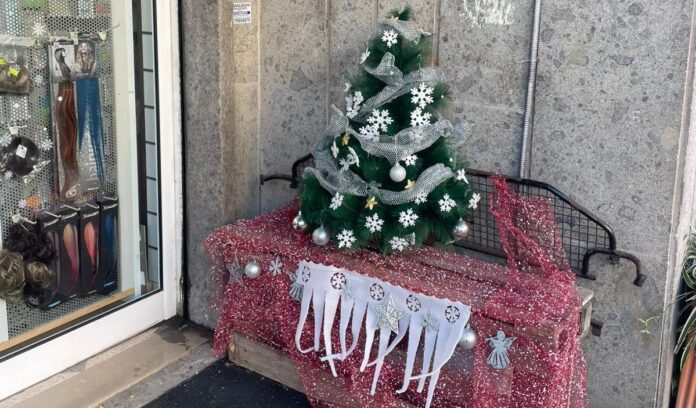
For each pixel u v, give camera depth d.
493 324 2.57
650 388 2.93
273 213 3.51
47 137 3.19
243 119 3.63
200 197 3.68
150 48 3.52
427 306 2.71
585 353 3.05
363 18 3.36
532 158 3.03
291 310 3.10
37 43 3.08
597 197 2.91
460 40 3.12
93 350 3.49
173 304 3.84
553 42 2.89
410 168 2.86
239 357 3.47
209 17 3.42
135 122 3.54
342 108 3.49
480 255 3.20
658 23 2.66
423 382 2.78
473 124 3.01
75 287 3.41
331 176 2.99
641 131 2.77
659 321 2.86
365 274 2.84
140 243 3.68
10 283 3.08
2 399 3.13
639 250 2.85
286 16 3.56
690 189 2.88
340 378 3.04
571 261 3.02
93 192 3.42
